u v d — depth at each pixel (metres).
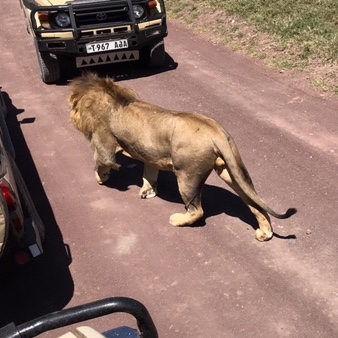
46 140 5.02
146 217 3.84
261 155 4.46
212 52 6.75
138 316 1.60
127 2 5.89
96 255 3.53
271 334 2.88
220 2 7.86
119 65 6.63
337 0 7.13
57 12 5.81
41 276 3.41
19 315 3.15
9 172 3.15
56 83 6.30
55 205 4.07
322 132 4.73
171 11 8.26
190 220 3.62
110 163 3.87
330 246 3.43
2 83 6.47
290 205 3.83
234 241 3.54
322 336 2.84
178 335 2.92
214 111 5.27
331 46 6.10
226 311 3.04
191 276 3.29
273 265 3.32
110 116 3.68
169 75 6.24
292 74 5.86
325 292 3.11
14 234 2.96
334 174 4.14
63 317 1.52
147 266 3.40
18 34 8.28
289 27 6.68
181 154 3.32
